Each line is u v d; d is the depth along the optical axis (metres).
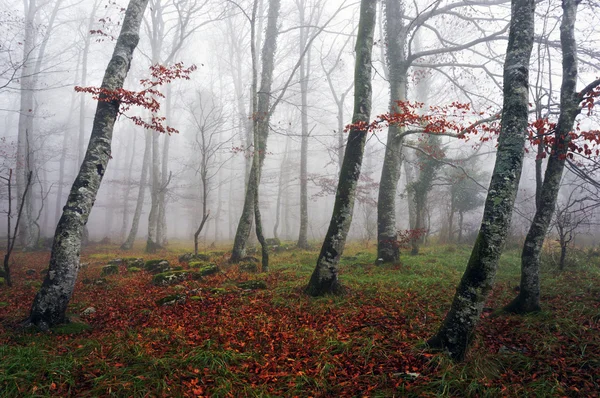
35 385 4.04
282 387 4.31
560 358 4.90
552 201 6.57
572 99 6.61
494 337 5.75
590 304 6.91
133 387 4.10
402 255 14.25
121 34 7.28
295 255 15.16
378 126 8.34
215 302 7.53
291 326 6.09
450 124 8.93
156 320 6.50
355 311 6.74
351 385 4.33
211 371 4.52
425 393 4.04
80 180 6.44
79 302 8.03
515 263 11.82
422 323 6.13
